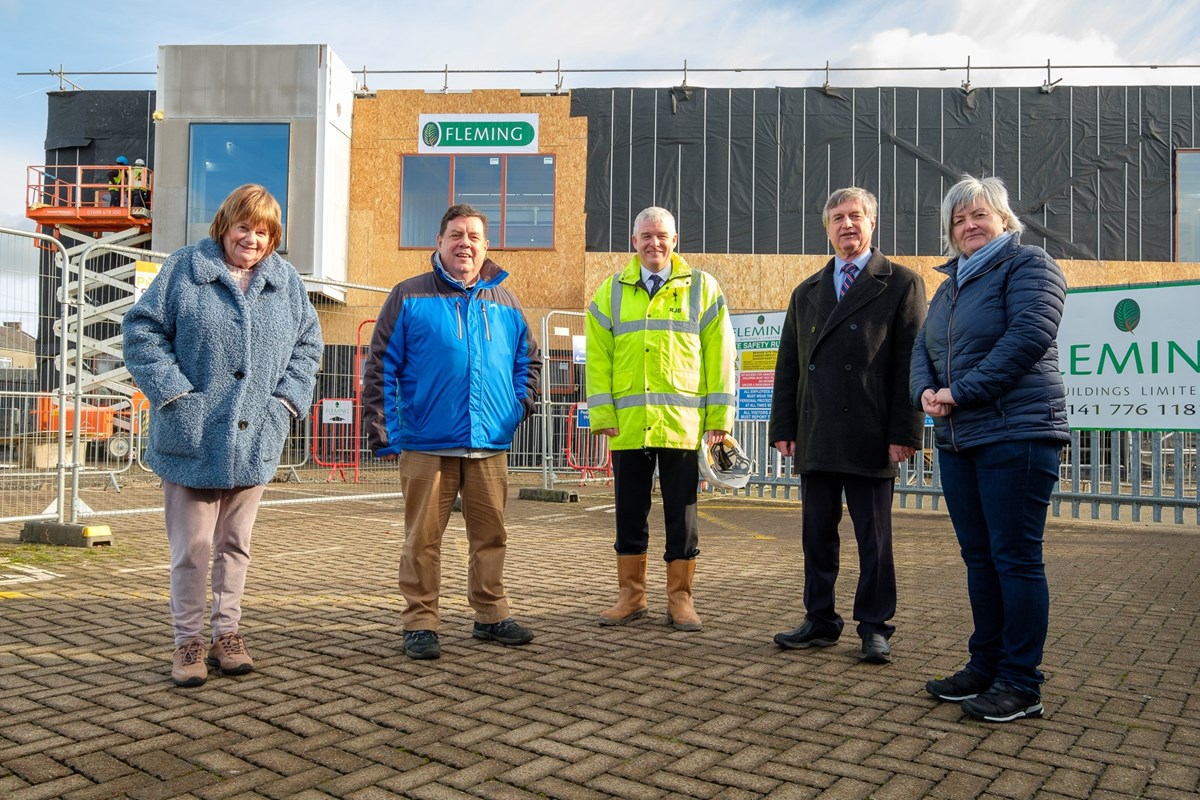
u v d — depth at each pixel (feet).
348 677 11.35
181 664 10.91
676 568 14.43
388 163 60.75
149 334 11.13
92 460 36.22
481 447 12.98
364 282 60.44
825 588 13.05
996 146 58.70
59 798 7.69
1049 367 10.41
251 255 11.76
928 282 58.34
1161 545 23.35
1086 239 58.18
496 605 13.35
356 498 31.37
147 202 59.06
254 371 11.55
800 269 58.95
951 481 10.99
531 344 14.34
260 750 8.83
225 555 11.69
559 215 60.18
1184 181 58.03
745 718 9.93
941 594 16.99
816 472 12.81
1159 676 11.67
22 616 14.46
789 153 59.47
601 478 44.73
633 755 8.82
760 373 35.35
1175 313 26.40
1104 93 58.34
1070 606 15.84
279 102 57.00
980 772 8.46
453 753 8.80
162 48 57.52
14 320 23.36
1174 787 8.14
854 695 10.83
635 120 60.08
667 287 14.62
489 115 60.54
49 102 62.28
